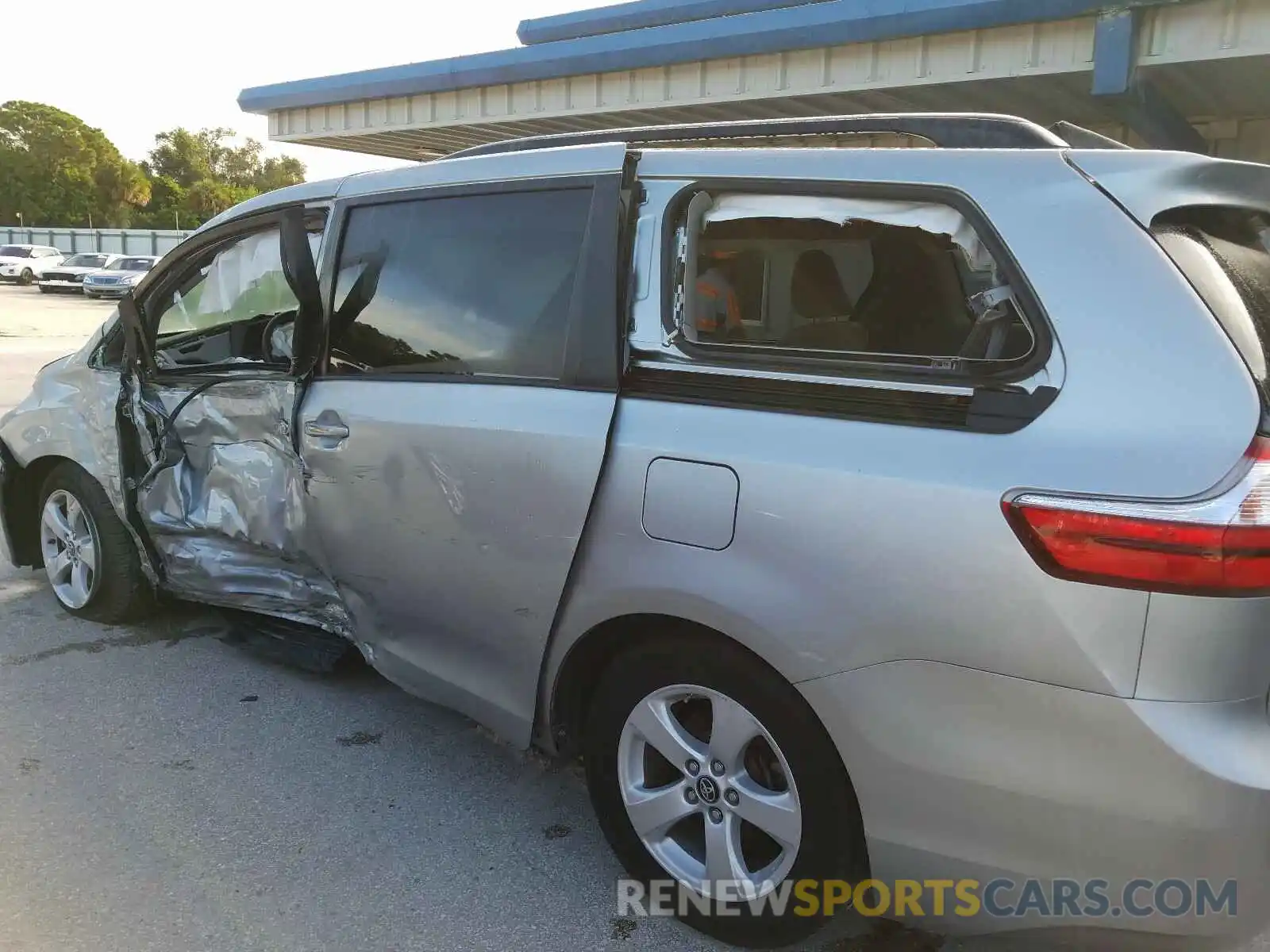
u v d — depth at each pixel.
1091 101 8.27
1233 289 1.91
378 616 3.13
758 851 2.38
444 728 3.53
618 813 2.53
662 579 2.24
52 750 3.30
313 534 3.23
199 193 81.56
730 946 2.41
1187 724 1.71
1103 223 1.90
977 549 1.84
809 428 2.10
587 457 2.39
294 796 3.06
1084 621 1.75
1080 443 1.80
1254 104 8.09
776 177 2.28
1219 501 1.68
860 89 7.94
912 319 2.10
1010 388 1.91
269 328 3.51
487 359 2.73
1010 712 1.83
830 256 2.20
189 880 2.64
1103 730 1.75
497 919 2.51
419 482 2.81
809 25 7.78
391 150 13.11
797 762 2.13
